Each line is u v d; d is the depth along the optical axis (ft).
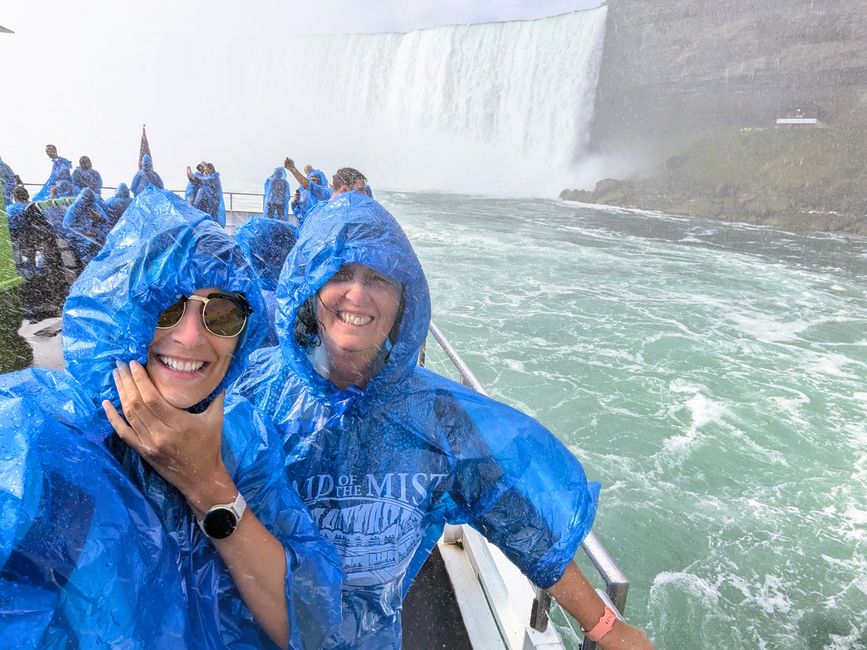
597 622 3.90
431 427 3.46
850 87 151.74
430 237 87.61
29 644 2.08
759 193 129.70
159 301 2.46
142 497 2.50
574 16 145.69
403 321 3.24
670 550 24.08
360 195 3.43
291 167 25.43
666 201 135.95
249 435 3.02
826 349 48.26
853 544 24.71
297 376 3.55
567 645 18.51
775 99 161.89
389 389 3.37
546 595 5.53
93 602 2.19
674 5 163.32
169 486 2.70
